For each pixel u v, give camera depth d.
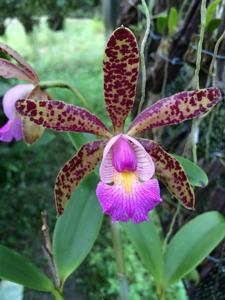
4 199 0.34
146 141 0.12
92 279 0.28
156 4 0.18
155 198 0.11
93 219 0.14
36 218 0.33
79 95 0.14
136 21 0.19
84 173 0.12
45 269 0.28
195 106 0.11
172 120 0.11
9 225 0.32
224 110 0.15
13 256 0.13
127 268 0.27
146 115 0.11
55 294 0.13
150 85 0.18
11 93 0.14
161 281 0.13
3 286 0.15
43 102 0.11
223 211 0.16
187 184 0.12
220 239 0.14
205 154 0.16
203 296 0.17
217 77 0.15
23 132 0.14
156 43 0.18
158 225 0.22
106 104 0.11
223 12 0.14
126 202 0.12
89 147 0.12
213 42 0.14
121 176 0.12
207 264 0.16
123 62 0.10
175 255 0.14
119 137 0.12
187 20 0.15
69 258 0.13
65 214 0.14
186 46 0.16
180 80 0.17
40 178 0.37
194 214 0.17
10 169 0.35
